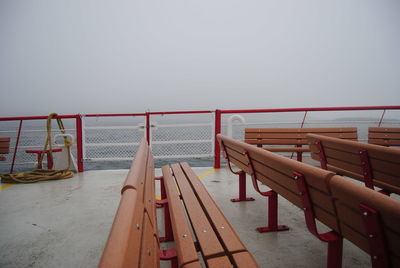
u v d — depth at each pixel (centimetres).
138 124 536
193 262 116
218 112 529
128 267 57
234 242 130
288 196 175
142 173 134
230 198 349
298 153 503
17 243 242
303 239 235
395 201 81
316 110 528
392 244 88
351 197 100
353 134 490
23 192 399
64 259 215
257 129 516
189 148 542
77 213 311
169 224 236
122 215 75
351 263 196
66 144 517
